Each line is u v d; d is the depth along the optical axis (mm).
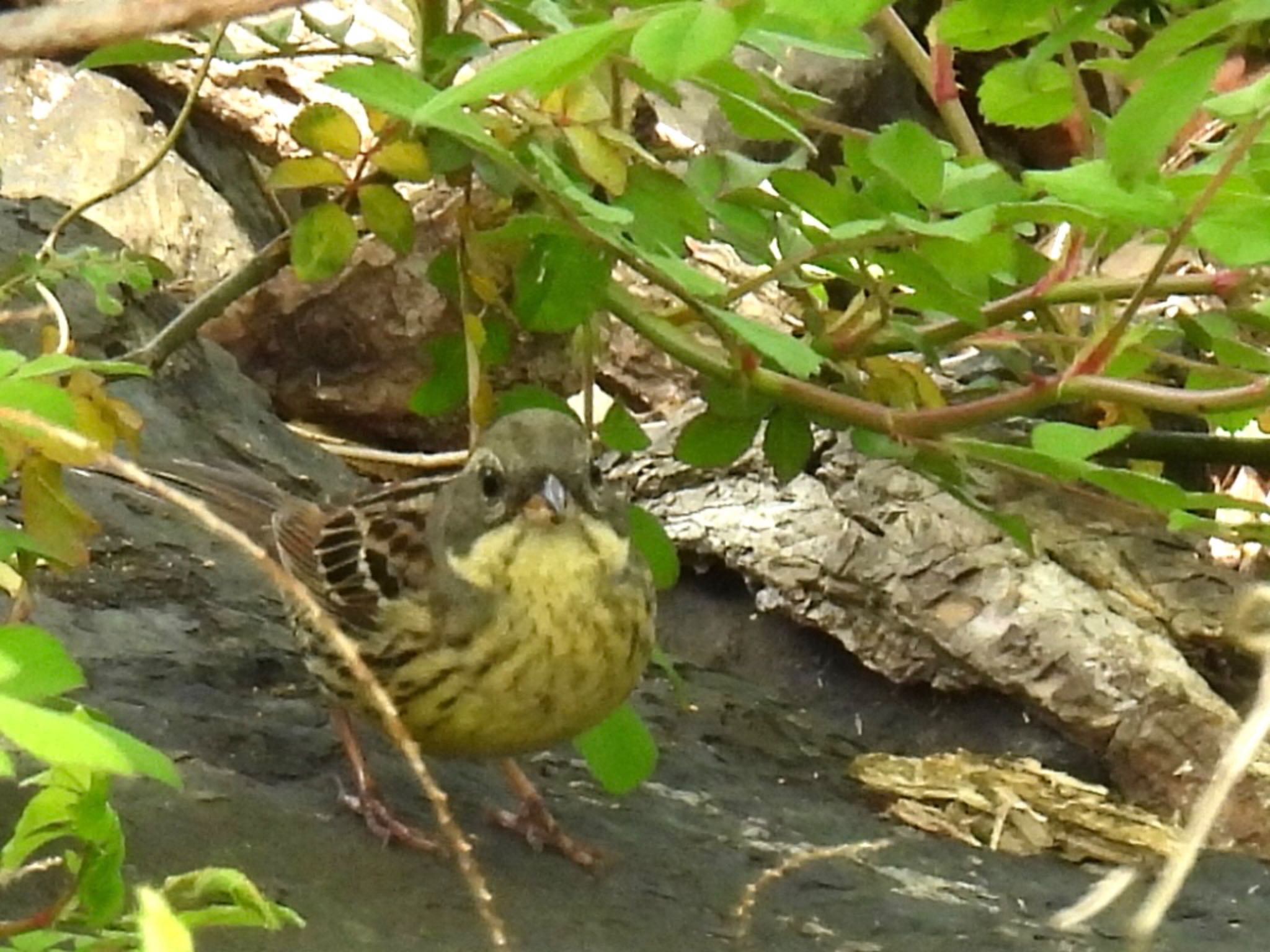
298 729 8086
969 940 7062
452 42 7117
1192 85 3857
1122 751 9516
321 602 7637
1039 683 9703
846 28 3322
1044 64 5426
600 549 7281
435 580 7410
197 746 7586
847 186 7297
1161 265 6246
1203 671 10195
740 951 6680
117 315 9070
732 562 10922
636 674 7539
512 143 6715
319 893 6391
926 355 8117
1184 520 6266
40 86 13609
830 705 10555
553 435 7387
